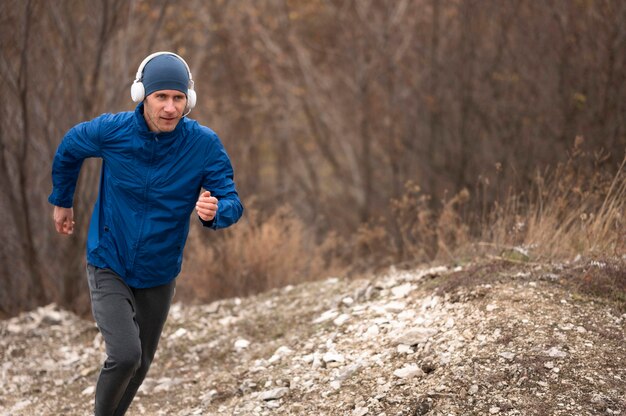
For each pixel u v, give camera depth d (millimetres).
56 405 8039
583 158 13719
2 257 14438
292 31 27188
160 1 19812
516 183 16094
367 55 25891
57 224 6500
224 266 12188
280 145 28875
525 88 20391
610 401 5773
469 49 21781
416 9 24125
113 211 5820
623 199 8883
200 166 5805
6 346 9703
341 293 9469
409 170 24312
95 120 5867
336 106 27406
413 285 8562
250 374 7602
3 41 13742
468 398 6004
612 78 17547
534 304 7168
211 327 9625
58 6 14711
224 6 25312
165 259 5922
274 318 9352
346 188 28078
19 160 13719
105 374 5715
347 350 7402
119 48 16453
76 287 14016
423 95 23484
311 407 6492
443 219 10906
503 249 8930
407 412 6012
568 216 9367
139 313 6164
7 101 14023
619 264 7734
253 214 13266
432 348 6793
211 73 26156
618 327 6801
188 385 8016
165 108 5520
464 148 21531
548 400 5840
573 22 18609
